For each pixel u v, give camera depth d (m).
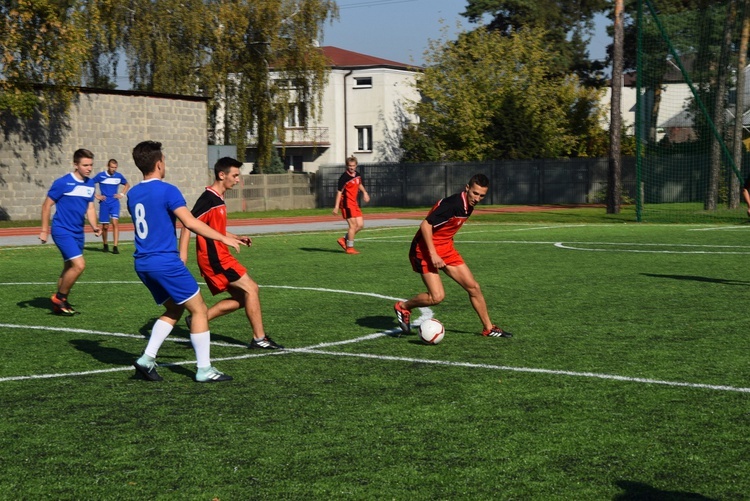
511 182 46.19
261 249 19.83
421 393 6.64
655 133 43.53
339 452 5.21
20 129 30.98
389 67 60.31
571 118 52.62
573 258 17.28
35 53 28.42
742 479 4.73
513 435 5.53
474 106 49.38
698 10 41.06
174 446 5.35
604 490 4.57
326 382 7.04
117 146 33.78
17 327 9.82
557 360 7.83
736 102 34.00
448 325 9.79
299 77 41.84
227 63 40.19
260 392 6.72
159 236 6.88
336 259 17.45
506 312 10.65
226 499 4.46
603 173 44.84
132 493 4.56
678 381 6.98
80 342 8.92
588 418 5.91
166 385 6.99
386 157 60.53
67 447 5.35
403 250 19.41
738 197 34.31
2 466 5.00
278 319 10.23
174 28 39.56
